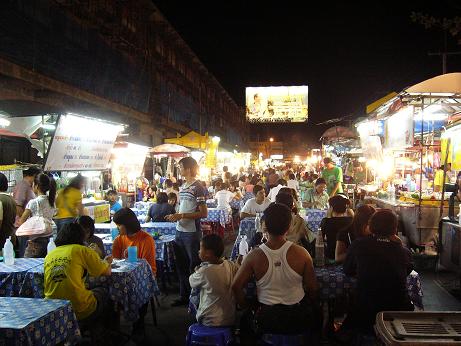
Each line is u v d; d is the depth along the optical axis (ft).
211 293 15.14
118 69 55.16
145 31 69.21
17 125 26.66
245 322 14.97
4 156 34.71
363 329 14.05
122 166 38.34
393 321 10.09
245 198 49.26
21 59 34.04
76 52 43.27
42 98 38.14
